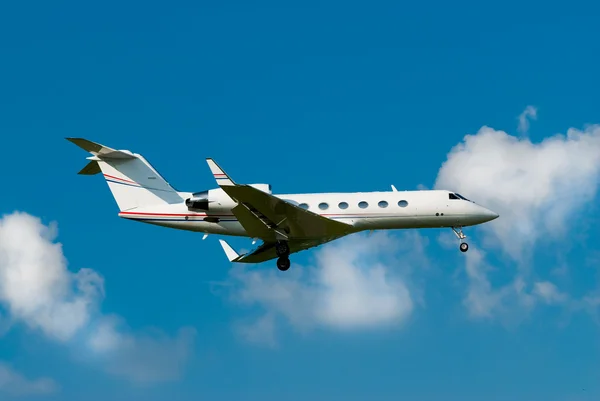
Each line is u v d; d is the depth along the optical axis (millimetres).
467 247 58594
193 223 59281
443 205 57344
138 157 60344
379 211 57250
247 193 52500
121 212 59906
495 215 57656
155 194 59969
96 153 59688
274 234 57000
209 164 51938
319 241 59125
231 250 61844
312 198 58062
